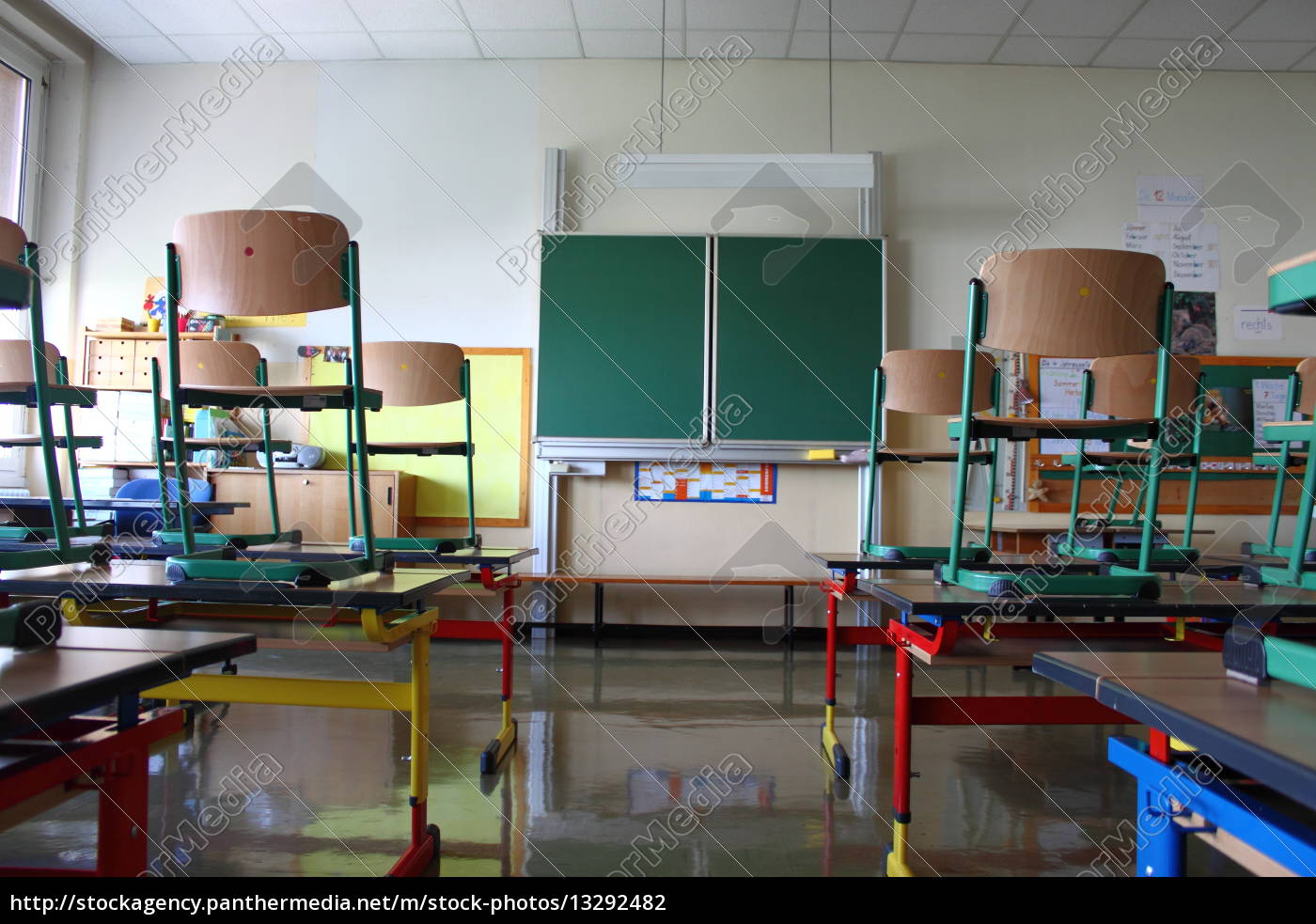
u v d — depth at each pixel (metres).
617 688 3.26
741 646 4.39
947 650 1.48
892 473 4.73
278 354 4.80
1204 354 4.83
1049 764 2.33
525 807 1.92
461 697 3.03
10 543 1.94
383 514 4.35
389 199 4.86
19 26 4.60
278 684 1.60
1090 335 1.51
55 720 0.59
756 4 4.34
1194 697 0.67
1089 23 4.48
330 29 4.61
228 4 4.39
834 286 4.66
